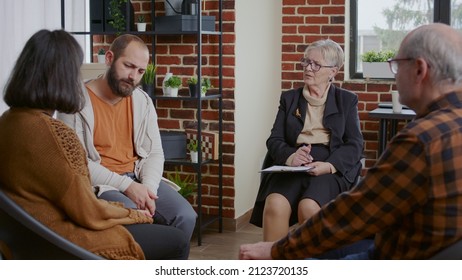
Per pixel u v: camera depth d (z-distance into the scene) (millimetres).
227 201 4703
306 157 3279
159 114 4789
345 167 3287
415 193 1644
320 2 5105
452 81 1721
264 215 3256
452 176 1613
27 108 2082
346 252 2475
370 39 5246
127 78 3072
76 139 2105
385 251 1826
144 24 4570
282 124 3484
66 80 2090
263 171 3133
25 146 2025
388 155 1676
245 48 4727
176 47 4699
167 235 2543
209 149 4566
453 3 5012
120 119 3193
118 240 2219
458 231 1626
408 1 5121
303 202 3152
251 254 2000
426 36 1735
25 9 5109
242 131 4766
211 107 4656
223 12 4555
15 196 2045
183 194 4535
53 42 2096
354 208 1737
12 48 5020
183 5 4449
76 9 5484
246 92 4793
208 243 4414
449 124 1638
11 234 1899
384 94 5047
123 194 2998
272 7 5156
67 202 2074
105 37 4922
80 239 2123
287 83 5305
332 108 3406
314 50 3396
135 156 3264
